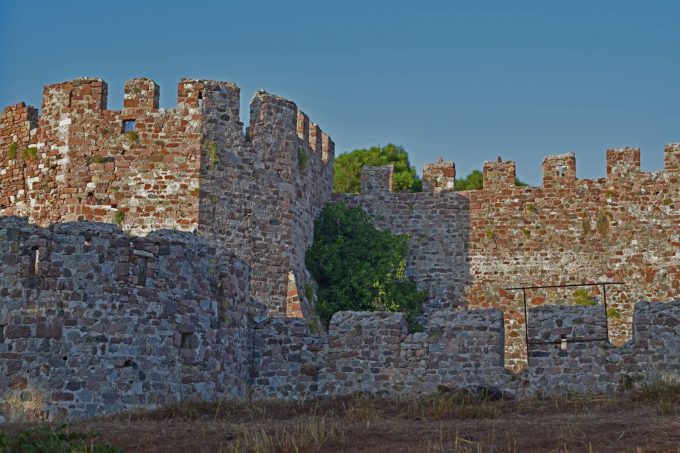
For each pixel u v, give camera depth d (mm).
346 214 42531
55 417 24219
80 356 24750
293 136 39344
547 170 42938
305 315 37844
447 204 43594
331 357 29203
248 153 38094
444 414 23391
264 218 38094
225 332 27781
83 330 24906
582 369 27953
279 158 38812
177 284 26422
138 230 36688
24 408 24250
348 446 19219
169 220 36719
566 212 42469
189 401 25391
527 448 18578
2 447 19203
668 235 41500
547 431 19766
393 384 28703
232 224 37375
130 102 37469
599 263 41875
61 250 25078
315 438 19500
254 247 37719
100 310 25125
